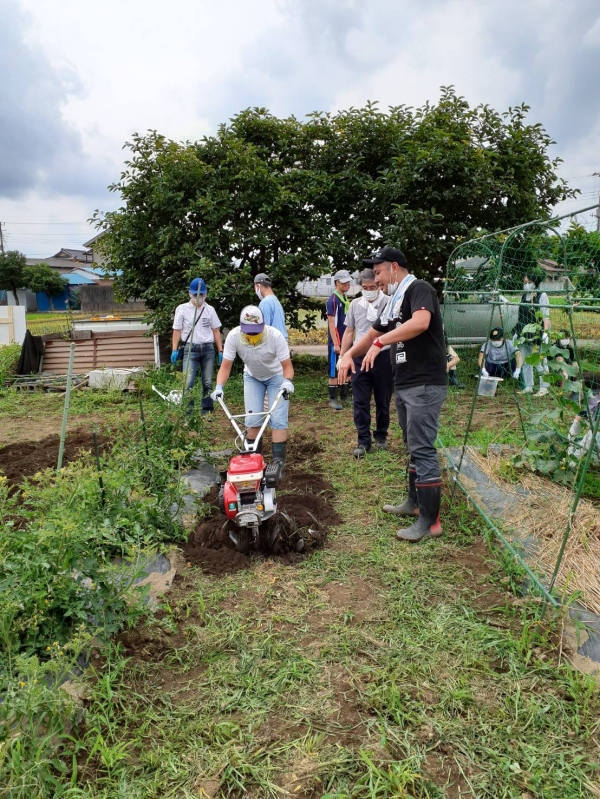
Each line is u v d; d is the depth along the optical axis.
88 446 6.86
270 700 2.67
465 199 10.27
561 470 4.95
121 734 2.49
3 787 2.02
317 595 3.54
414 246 10.27
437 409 4.09
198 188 10.51
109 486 3.90
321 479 5.57
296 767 2.31
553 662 2.89
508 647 3.00
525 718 2.55
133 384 10.09
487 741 2.43
